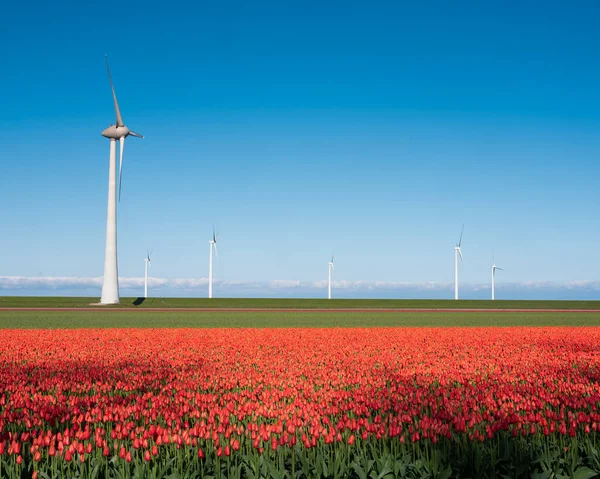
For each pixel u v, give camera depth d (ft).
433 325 189.57
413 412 38.55
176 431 34.06
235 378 61.67
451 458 31.55
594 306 377.91
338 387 54.85
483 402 45.21
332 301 407.85
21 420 39.60
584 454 32.91
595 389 52.19
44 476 29.32
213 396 47.73
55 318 221.87
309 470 29.89
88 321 202.69
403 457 31.07
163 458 32.01
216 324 189.67
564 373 66.23
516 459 30.55
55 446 33.94
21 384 55.67
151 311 293.23
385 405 42.70
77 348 97.55
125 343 107.86
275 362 77.36
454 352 93.20
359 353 90.48
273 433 33.63
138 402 45.57
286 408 40.96
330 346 102.89
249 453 31.42
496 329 148.77
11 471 29.32
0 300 372.79
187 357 85.56
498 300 419.33
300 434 34.14
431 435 31.17
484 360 80.59
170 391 53.62
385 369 70.44
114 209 338.95
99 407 43.70
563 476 29.68
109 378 62.75
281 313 281.13
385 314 276.21
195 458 30.73
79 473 29.68
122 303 352.69
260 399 48.55
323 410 41.52
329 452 32.24
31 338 116.16
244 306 356.59
